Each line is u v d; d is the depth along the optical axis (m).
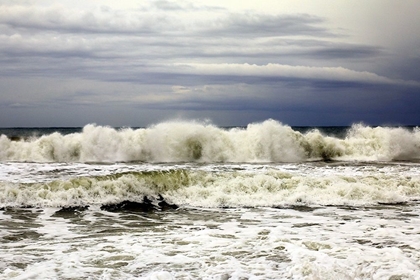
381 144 24.27
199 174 13.99
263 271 6.78
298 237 8.80
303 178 14.09
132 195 12.85
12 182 13.62
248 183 13.58
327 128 78.50
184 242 8.44
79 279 6.39
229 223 10.23
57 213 11.25
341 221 10.39
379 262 7.08
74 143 22.58
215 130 23.39
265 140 23.16
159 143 22.83
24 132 63.94
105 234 9.14
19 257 7.41
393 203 12.75
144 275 6.60
